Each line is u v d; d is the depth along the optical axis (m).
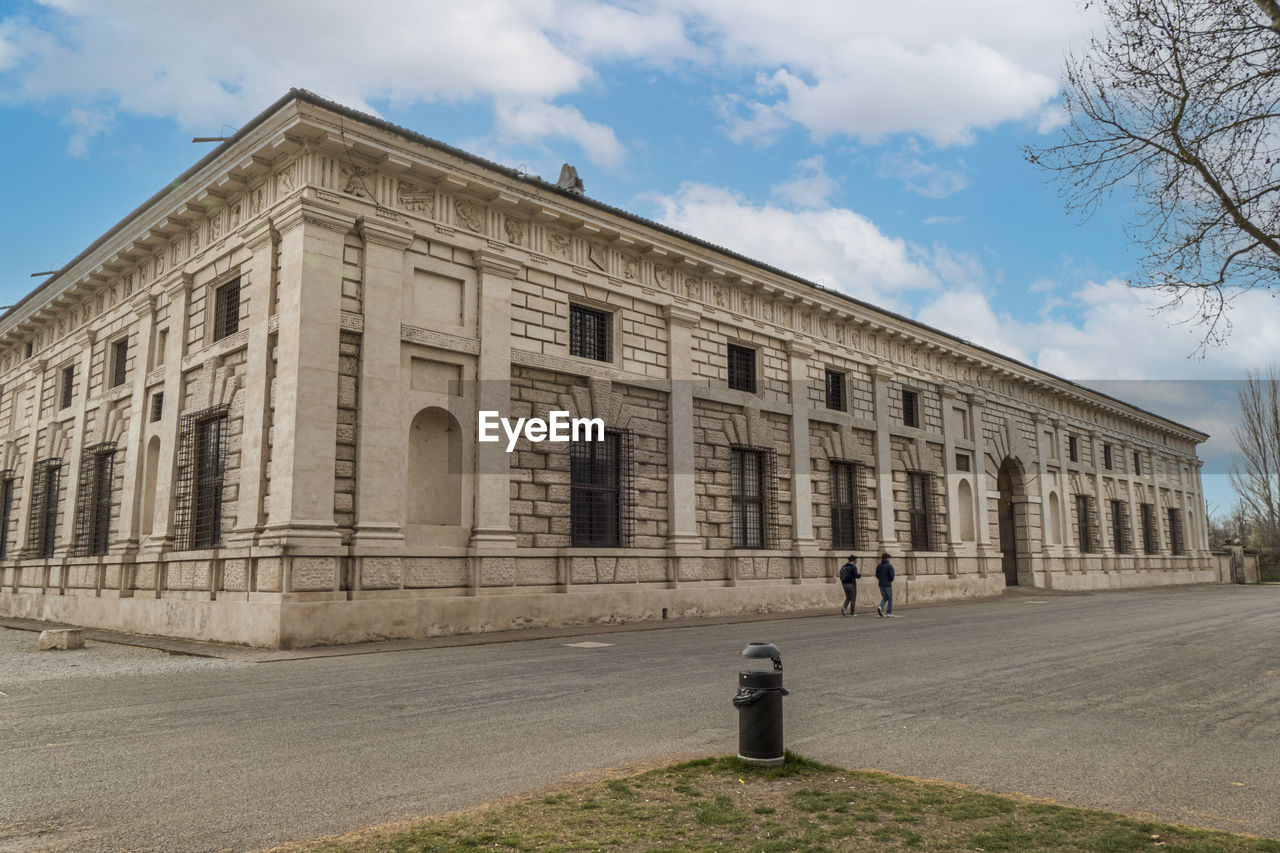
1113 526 47.47
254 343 17.92
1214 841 5.21
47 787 6.61
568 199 21.44
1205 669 12.90
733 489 25.58
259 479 17.08
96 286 25.88
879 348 31.67
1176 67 9.07
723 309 25.72
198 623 17.94
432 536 18.28
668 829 5.39
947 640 17.05
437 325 18.88
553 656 14.65
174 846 5.29
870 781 6.51
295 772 7.04
